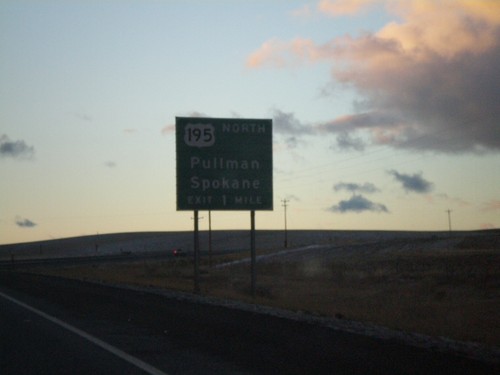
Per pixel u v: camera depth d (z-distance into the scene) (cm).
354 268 6631
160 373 1297
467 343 1661
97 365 1392
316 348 1535
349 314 2644
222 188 3688
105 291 3516
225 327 1922
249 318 2134
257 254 10650
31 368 1364
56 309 2741
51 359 1470
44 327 2080
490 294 3984
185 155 3659
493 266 5581
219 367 1359
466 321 2689
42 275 5897
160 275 6719
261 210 3741
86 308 2730
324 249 9988
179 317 2216
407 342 1599
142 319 2256
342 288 4847
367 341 1616
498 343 1861
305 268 7019
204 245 19712
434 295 4084
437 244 9394
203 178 3669
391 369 1277
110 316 2406
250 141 3738
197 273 3812
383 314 2812
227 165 3700
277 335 1741
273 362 1402
